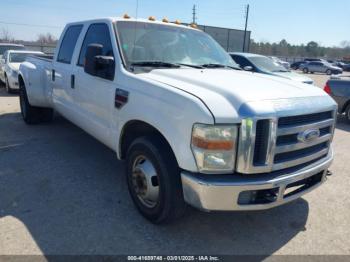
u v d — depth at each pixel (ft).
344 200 13.42
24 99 22.45
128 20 13.43
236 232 10.82
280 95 9.59
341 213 12.34
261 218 11.74
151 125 10.07
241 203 8.90
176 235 10.46
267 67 34.76
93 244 9.80
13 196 12.58
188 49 13.92
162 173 9.81
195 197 8.95
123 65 11.75
